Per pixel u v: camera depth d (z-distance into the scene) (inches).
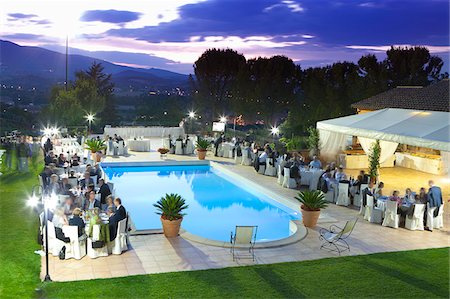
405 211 626.5
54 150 1140.5
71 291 403.5
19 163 1007.0
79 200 616.1
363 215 687.7
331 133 1095.0
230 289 418.3
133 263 474.9
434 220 626.2
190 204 805.9
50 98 1847.9
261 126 2094.0
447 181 942.4
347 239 573.6
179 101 2261.3
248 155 1104.2
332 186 772.0
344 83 1715.1
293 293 414.9
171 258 491.5
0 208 672.4
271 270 466.0
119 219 499.2
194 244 536.1
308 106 1753.2
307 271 466.6
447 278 456.4
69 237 479.5
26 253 494.9
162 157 1171.9
